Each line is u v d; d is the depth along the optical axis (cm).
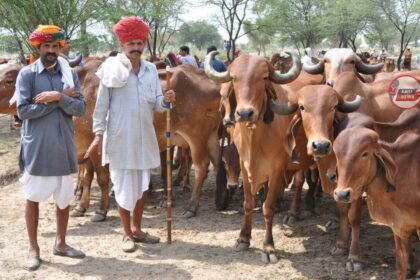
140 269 553
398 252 473
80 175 799
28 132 530
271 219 585
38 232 654
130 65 566
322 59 711
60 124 534
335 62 685
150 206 790
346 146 427
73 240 633
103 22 1277
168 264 566
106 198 705
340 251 593
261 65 533
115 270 549
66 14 1167
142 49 574
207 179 955
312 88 507
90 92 701
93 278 529
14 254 584
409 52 2625
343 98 565
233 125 600
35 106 517
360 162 425
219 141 752
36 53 966
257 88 530
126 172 578
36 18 1147
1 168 945
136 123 572
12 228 668
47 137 527
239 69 532
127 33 561
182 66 741
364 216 737
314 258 587
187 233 664
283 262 575
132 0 1864
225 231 673
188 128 731
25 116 520
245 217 607
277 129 564
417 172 444
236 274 542
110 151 577
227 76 546
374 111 627
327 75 692
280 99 595
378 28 3666
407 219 458
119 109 570
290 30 3534
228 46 2548
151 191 840
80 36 1271
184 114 725
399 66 3117
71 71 548
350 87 618
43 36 520
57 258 576
